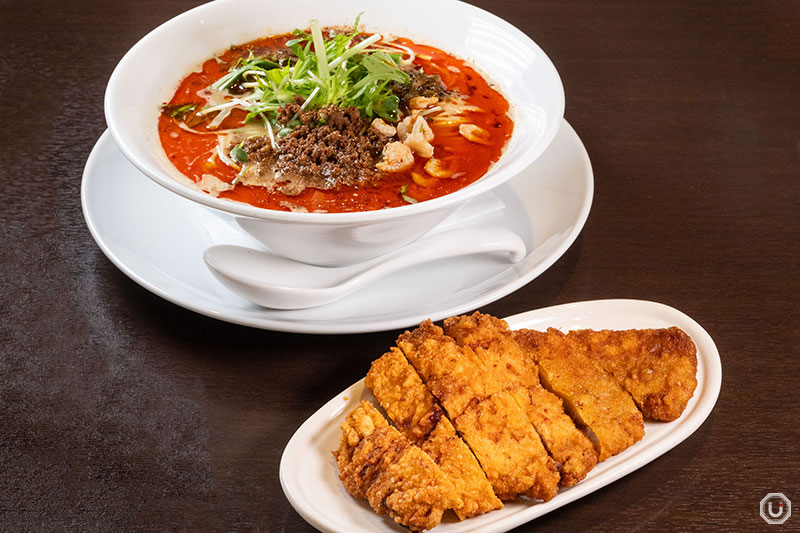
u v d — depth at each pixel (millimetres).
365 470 486
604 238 641
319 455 507
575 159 655
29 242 619
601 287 608
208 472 513
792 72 787
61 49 776
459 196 534
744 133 727
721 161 702
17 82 741
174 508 500
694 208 665
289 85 634
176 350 564
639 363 536
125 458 518
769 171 697
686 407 533
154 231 607
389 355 526
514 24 823
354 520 480
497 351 528
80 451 520
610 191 675
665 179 686
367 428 500
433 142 622
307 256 578
